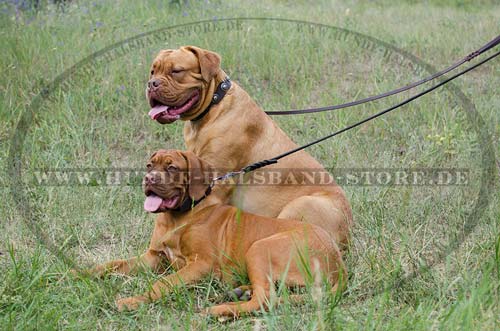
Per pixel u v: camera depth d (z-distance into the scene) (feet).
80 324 19.95
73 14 48.93
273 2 60.03
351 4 62.90
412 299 22.02
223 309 20.71
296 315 20.53
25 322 19.34
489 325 18.66
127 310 21.08
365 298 22.29
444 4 67.26
